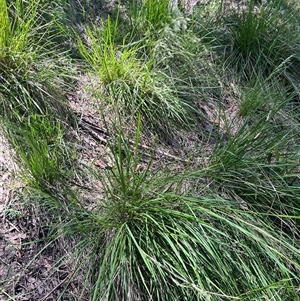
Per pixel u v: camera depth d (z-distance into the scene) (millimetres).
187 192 787
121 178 728
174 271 711
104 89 937
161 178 792
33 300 692
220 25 1146
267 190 817
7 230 735
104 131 900
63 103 892
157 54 989
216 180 823
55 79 904
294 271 767
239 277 726
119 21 1066
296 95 1104
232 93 1062
